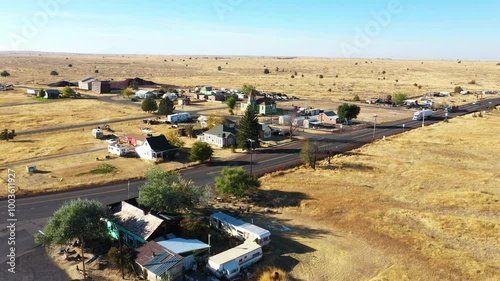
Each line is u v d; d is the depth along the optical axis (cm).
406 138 10138
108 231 4838
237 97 16500
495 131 10850
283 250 4550
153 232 4462
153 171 5575
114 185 6538
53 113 12950
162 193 4947
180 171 7369
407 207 5741
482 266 4112
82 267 4119
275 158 8319
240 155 8544
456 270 4075
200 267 4156
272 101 13900
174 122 11781
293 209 5697
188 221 4691
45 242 4266
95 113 13112
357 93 19975
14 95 16762
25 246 4491
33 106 14238
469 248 4541
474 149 8981
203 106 15325
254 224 5216
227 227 4909
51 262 4197
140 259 4025
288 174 7244
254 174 7225
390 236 4841
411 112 14575
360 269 4156
